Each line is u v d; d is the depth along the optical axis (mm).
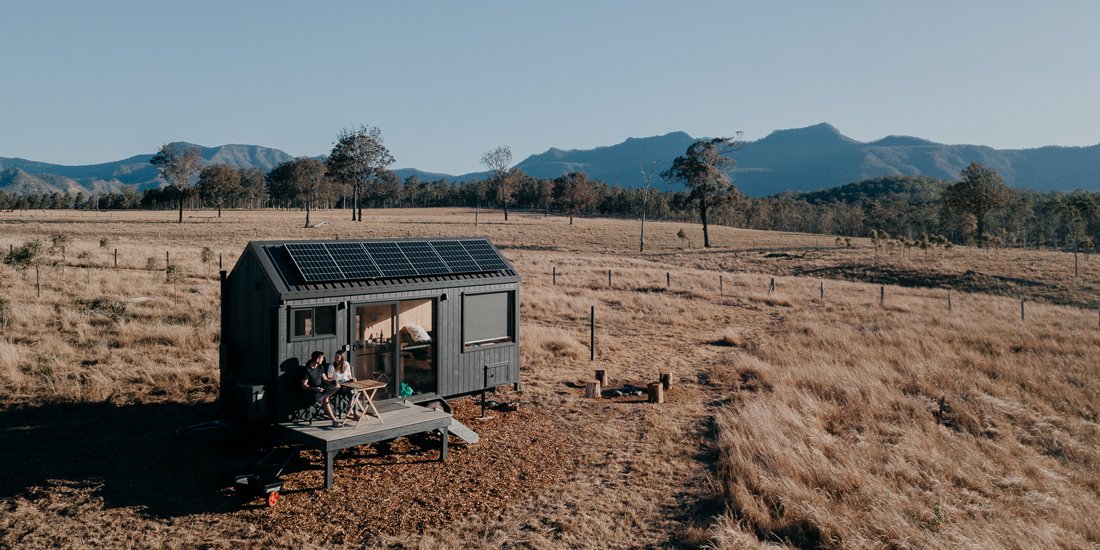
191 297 21859
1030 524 7637
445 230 77062
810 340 20094
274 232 66375
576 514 8070
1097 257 51531
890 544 7105
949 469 9406
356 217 97875
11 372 12805
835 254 59188
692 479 9320
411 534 7414
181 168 81375
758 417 11273
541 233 79375
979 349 18750
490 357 12211
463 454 10180
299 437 8906
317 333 9797
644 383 15320
